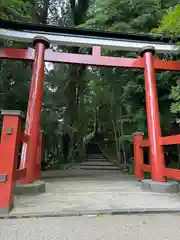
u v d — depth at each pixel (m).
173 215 1.83
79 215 1.80
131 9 4.78
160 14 4.53
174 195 2.59
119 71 5.58
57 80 8.10
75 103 8.24
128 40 3.96
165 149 5.17
